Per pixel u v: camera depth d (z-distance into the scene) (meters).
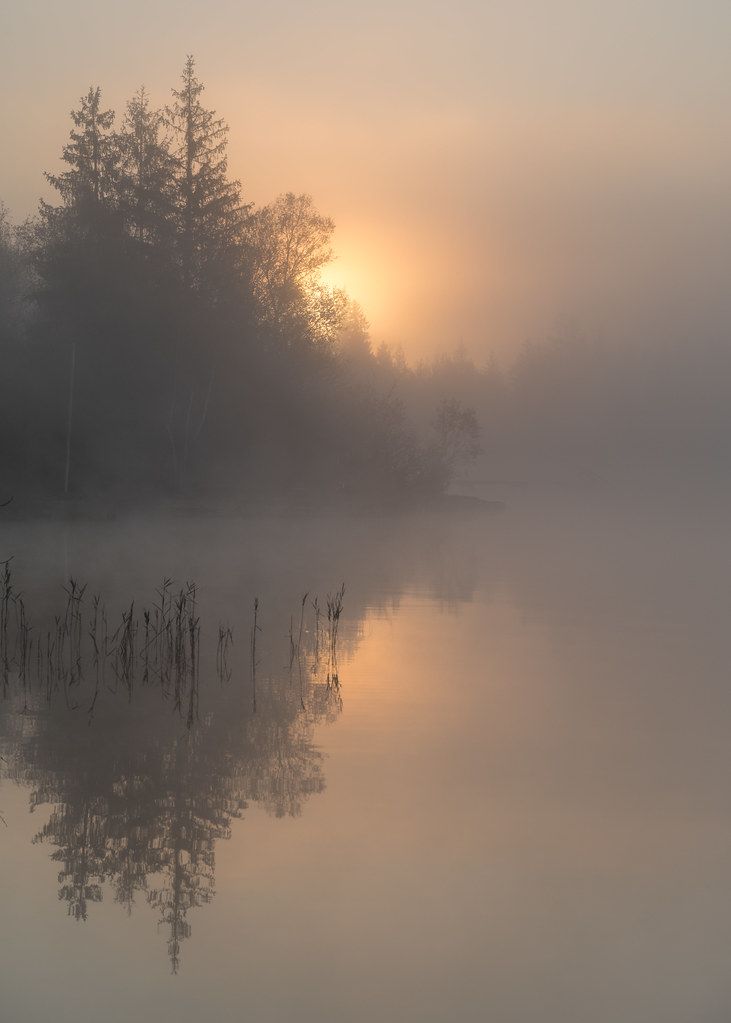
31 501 45.31
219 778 10.10
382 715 12.82
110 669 15.65
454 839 8.48
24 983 6.13
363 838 8.48
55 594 22.64
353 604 23.33
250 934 6.75
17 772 10.25
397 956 6.47
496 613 22.14
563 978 6.22
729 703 13.58
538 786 9.91
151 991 6.02
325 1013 5.81
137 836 8.48
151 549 34.75
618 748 11.31
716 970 6.34
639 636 19.14
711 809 9.25
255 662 16.31
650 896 7.38
